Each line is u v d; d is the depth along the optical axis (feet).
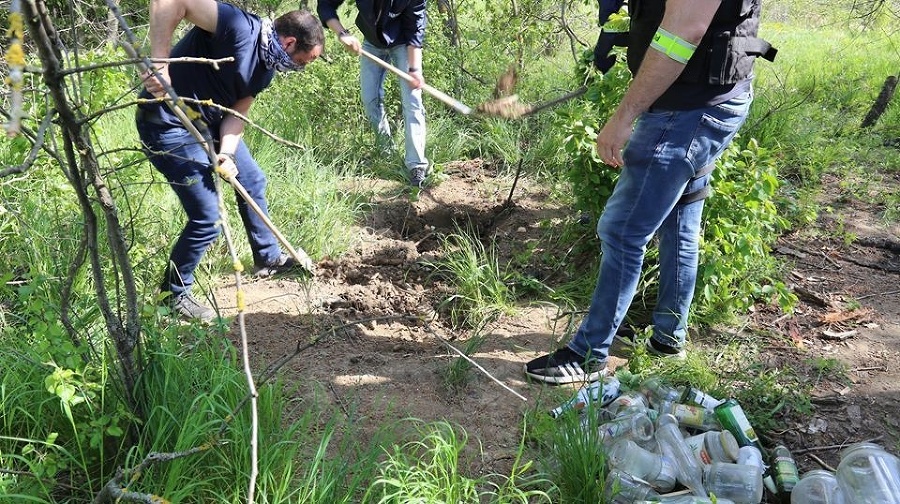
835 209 19.11
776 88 27.96
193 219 12.78
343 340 12.97
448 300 14.02
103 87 12.09
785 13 50.98
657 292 13.52
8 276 9.25
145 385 9.42
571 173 14.85
